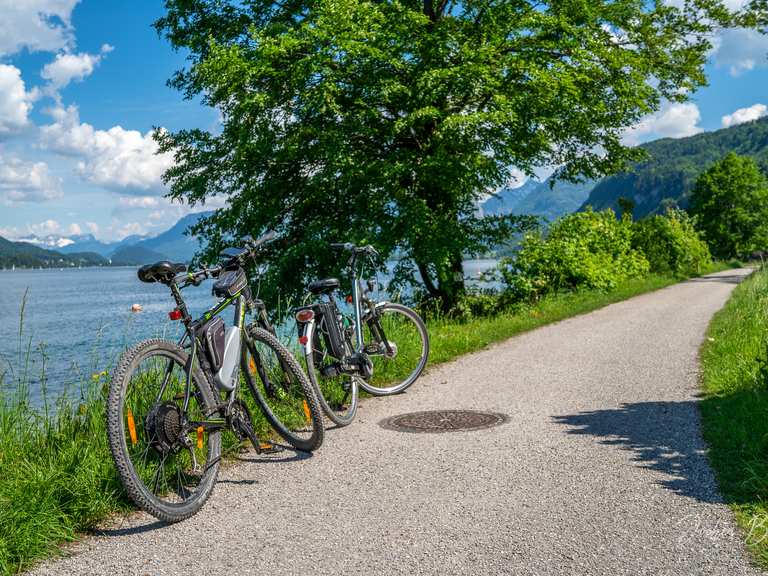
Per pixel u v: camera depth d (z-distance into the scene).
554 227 22.72
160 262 4.20
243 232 18.25
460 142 16.73
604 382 7.48
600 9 18.86
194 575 3.01
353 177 17.23
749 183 77.75
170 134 18.97
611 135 20.91
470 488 4.06
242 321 4.76
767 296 13.03
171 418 3.85
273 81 16.27
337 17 15.37
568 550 3.11
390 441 5.27
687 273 41.00
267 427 5.57
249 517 3.74
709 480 3.98
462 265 18.83
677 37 20.47
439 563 3.03
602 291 21.53
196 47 18.34
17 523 3.31
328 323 6.20
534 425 5.59
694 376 7.65
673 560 2.96
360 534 3.42
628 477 4.12
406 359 7.70
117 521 3.71
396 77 16.70
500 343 11.41
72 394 5.05
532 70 16.11
